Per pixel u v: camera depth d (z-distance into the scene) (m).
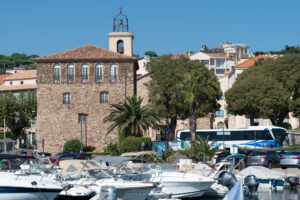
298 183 39.00
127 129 63.31
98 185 31.14
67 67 70.00
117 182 31.41
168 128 78.62
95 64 70.00
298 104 79.06
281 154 45.94
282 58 84.19
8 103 85.31
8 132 84.88
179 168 40.75
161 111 75.00
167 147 64.81
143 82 85.69
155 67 78.50
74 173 31.80
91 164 32.78
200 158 49.81
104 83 69.81
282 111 81.06
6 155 32.41
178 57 81.94
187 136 72.69
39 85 69.94
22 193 27.45
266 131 70.62
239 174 39.41
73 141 67.81
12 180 27.84
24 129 90.50
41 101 69.94
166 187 33.53
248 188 35.75
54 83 69.94
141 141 60.44
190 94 57.44
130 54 80.12
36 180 28.81
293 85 81.50
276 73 83.06
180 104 74.75
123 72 69.81
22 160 32.84
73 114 69.62
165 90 75.94
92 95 69.81
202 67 78.38
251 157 47.41
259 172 39.72
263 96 79.06
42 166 33.84
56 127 69.50
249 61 113.12
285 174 39.88
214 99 77.94
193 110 57.88
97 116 69.56
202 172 36.72
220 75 164.75
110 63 70.00
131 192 30.16
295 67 82.19
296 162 43.56
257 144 70.50
